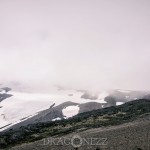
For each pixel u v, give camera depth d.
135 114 70.44
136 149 31.27
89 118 81.25
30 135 65.56
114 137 37.25
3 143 60.31
